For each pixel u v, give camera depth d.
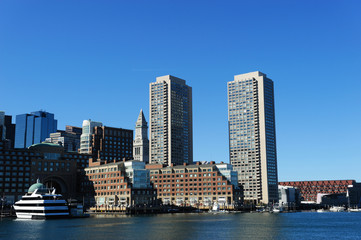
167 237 147.25
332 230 179.12
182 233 159.88
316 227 194.38
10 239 142.25
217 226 191.25
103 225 194.12
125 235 152.50
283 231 172.00
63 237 146.88
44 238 144.50
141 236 149.75
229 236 151.25
